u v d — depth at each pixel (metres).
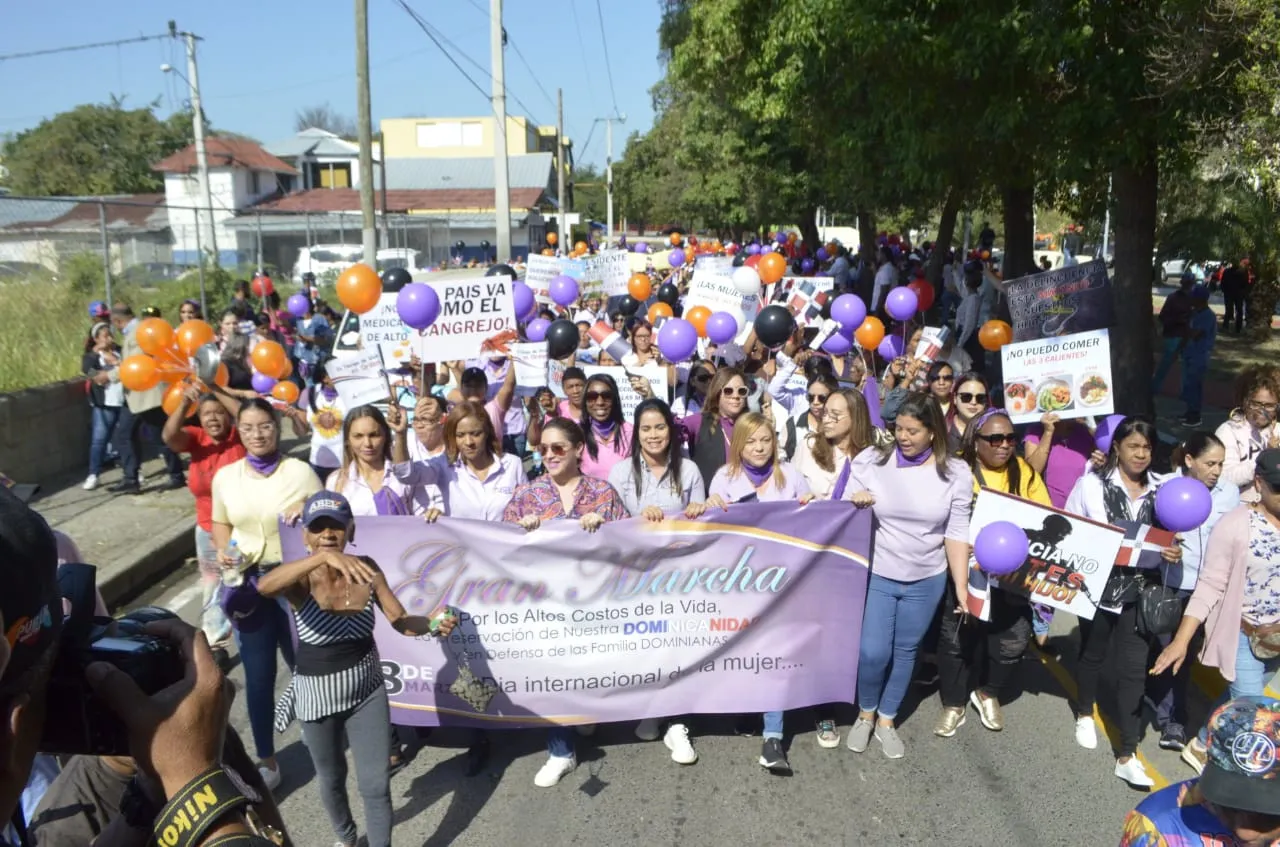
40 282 14.02
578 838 4.31
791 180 29.94
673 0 25.38
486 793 4.70
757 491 5.21
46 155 49.03
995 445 5.32
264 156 49.28
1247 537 4.27
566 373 7.29
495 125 23.80
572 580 4.84
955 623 5.09
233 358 9.18
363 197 19.44
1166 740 5.15
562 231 43.06
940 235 23.91
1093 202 13.06
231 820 1.37
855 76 11.62
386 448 5.18
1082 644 5.08
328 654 3.76
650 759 5.00
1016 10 8.57
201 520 6.04
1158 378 15.35
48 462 10.08
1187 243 23.19
